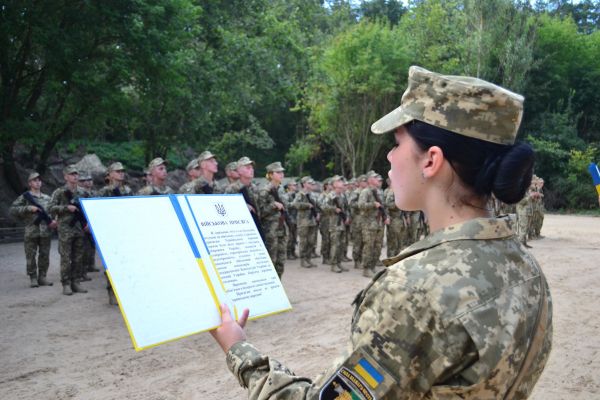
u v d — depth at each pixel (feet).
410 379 3.11
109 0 44.14
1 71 48.83
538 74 99.86
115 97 49.06
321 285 28.35
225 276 5.16
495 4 86.63
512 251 3.56
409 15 100.63
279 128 110.22
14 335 18.76
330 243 36.83
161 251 4.91
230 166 25.11
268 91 67.36
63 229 25.59
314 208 35.29
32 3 42.86
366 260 31.42
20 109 48.91
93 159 61.72
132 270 4.63
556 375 14.57
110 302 23.81
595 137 100.94
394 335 3.15
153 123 62.64
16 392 13.53
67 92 49.01
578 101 102.89
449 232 3.49
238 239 5.59
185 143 67.51
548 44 99.86
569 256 38.24
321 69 83.92
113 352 16.85
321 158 106.93
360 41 82.79
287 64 69.10
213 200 5.70
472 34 87.56
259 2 66.90
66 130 55.67
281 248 25.38
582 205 89.71
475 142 3.49
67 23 46.03
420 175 3.72
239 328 4.71
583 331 18.99
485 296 3.18
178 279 4.82
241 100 65.46
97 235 4.61
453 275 3.21
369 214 31.12
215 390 13.62
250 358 4.17
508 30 88.33
